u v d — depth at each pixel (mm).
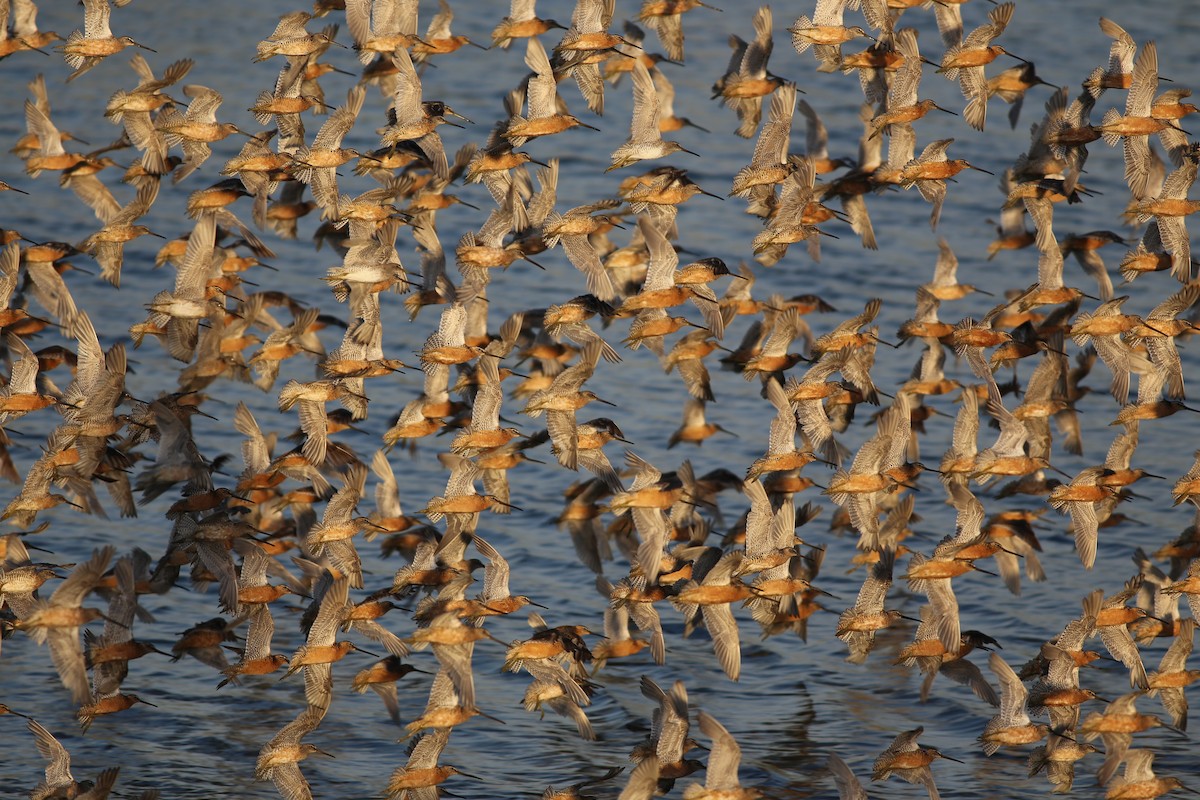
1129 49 24641
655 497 22297
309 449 23906
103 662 22188
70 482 22312
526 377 25875
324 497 24859
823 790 23219
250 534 22953
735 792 19797
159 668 26219
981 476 23656
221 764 23844
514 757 24047
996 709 25297
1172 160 24859
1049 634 27438
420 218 25844
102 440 22484
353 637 27484
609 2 23828
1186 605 27656
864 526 23453
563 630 22938
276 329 27156
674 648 27094
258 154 25000
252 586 22875
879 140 26000
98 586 22172
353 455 25531
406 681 26328
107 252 24922
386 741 24625
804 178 24906
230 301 26891
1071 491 24047
